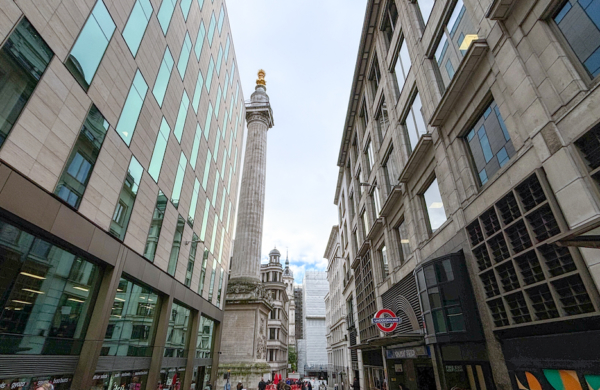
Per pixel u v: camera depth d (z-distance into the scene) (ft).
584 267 20.63
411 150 56.80
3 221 29.71
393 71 68.69
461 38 39.58
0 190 28.14
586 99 20.94
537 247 24.35
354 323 110.42
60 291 37.14
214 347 108.78
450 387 37.76
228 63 127.54
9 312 30.17
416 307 49.55
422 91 49.90
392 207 64.34
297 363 361.51
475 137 36.83
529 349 24.99
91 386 40.57
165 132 66.69
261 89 227.40
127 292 52.21
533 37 26.13
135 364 54.70
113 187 47.21
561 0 24.17
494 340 29.78
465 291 33.94
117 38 47.65
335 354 179.32
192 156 84.17
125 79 50.11
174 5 70.64
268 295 162.09
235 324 137.59
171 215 70.28
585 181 20.61
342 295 151.23
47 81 33.83
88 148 41.19
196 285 88.07
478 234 33.78
